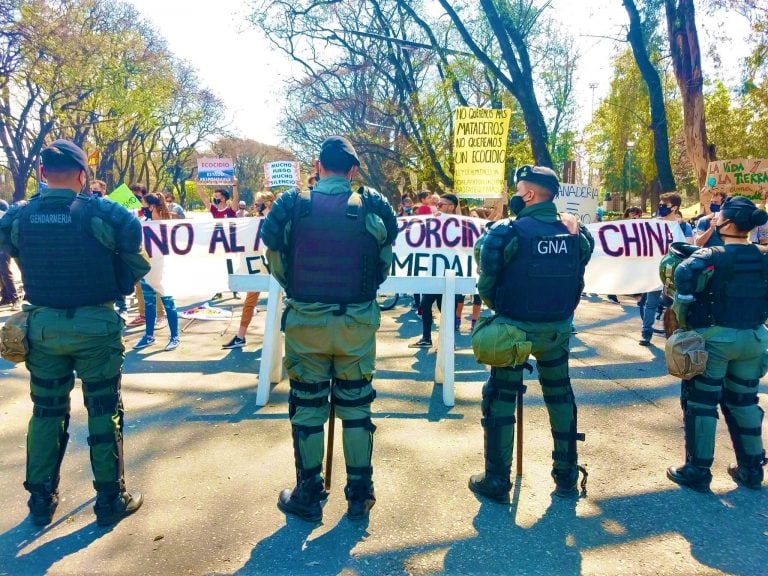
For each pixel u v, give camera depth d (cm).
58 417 291
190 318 818
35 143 2270
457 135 861
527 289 296
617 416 444
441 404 467
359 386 294
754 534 284
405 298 1063
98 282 280
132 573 252
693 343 312
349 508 293
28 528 287
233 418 435
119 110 2547
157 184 4762
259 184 6362
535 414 443
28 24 1834
